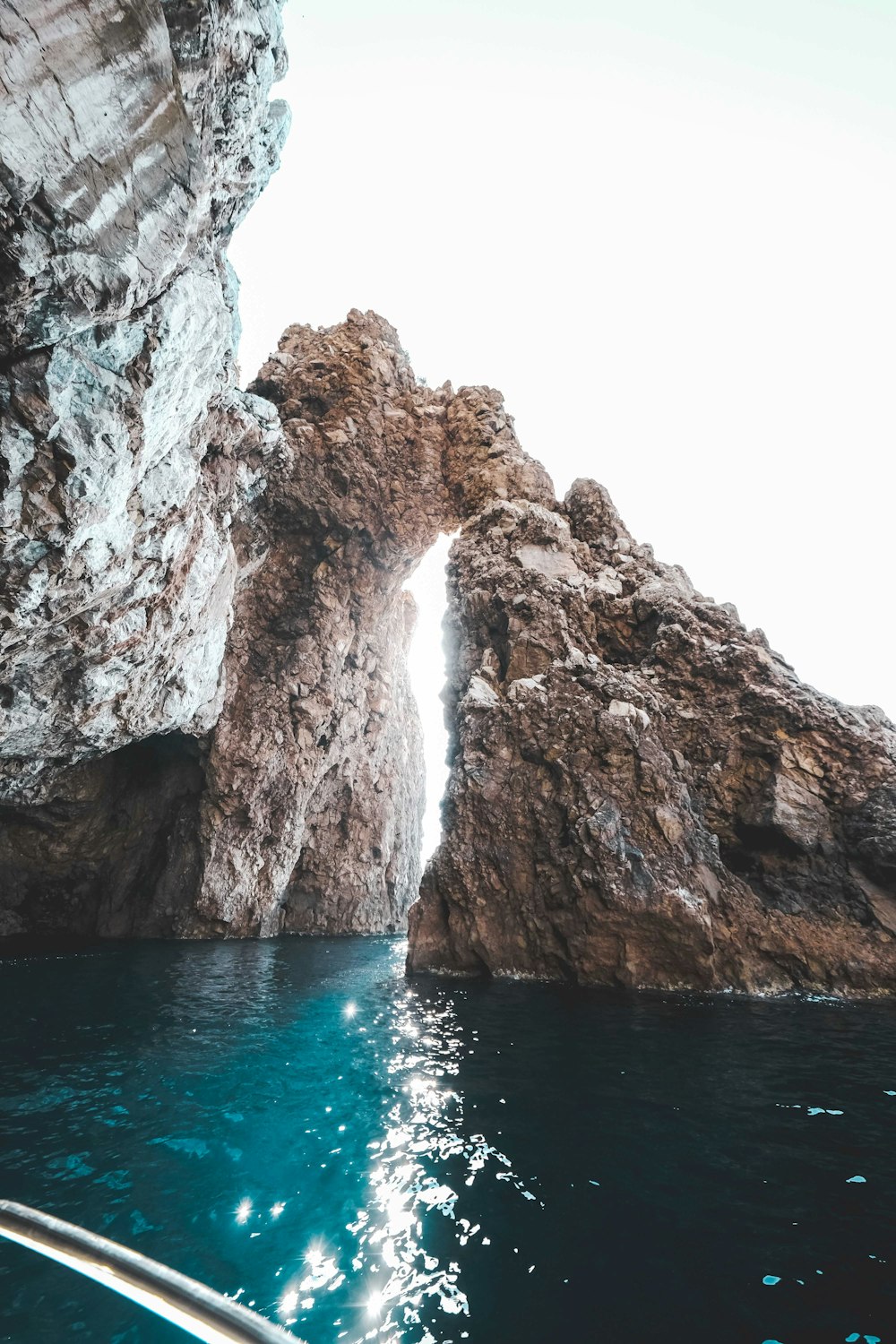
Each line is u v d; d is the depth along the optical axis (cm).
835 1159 470
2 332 640
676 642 1695
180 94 626
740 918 1228
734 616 1817
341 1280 341
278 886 2386
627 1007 989
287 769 2405
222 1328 163
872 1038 806
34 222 534
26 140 483
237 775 2262
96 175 557
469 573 2044
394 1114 567
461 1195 427
